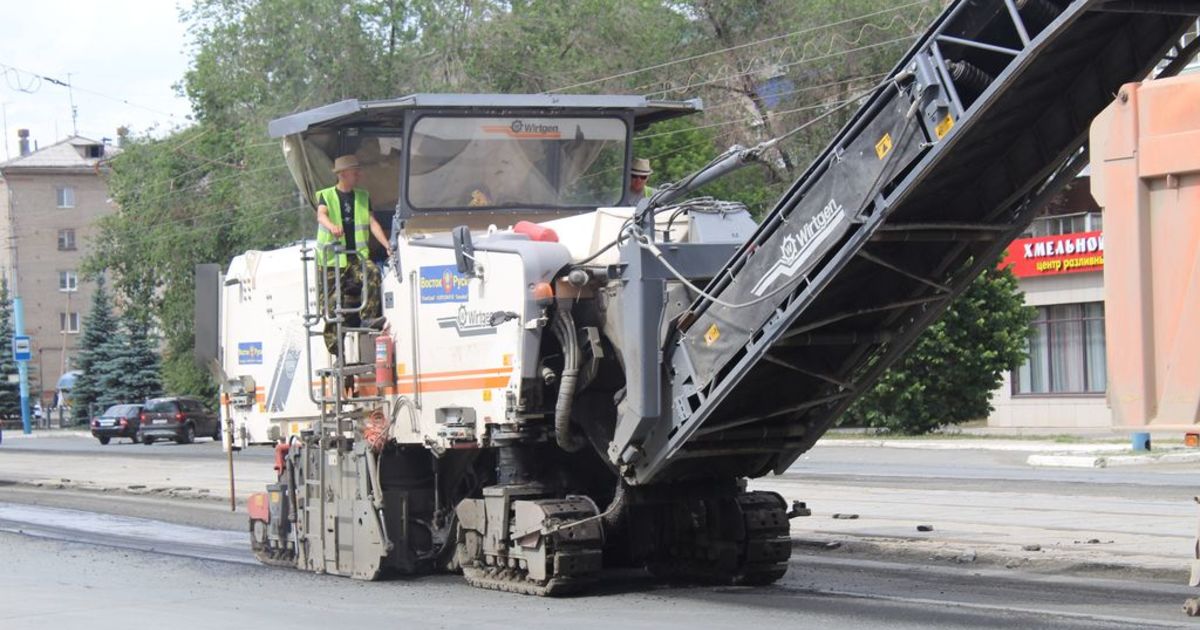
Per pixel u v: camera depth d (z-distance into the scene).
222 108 81.69
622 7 72.44
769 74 67.12
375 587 18.02
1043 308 63.22
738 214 16.77
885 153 13.60
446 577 18.83
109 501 34.72
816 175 14.33
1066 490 30.09
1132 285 12.62
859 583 17.84
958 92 13.22
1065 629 13.75
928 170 13.24
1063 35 12.65
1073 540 20.64
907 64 13.41
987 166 14.28
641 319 15.70
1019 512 25.08
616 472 16.73
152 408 80.38
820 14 65.50
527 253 16.25
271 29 76.88
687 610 15.46
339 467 19.25
